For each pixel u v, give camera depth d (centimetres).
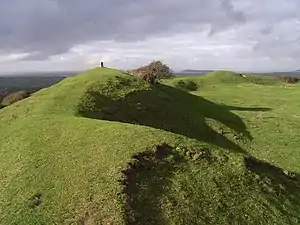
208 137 4034
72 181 2244
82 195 2086
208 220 2008
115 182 2106
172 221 1938
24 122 3391
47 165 2492
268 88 7981
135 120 3903
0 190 2367
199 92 7519
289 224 2147
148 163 2336
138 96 4397
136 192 2072
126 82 4728
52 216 1998
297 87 8138
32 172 2453
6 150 2934
